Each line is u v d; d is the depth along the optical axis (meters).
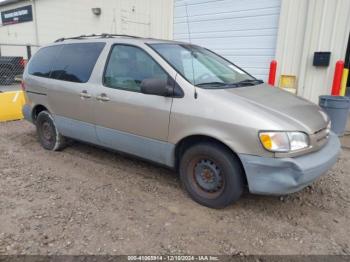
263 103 3.19
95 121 4.14
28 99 5.20
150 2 10.11
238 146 2.96
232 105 3.05
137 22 10.77
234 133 2.97
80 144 5.38
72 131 4.57
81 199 3.50
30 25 17.48
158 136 3.52
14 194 3.60
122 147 3.97
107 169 4.35
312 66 6.79
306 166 2.83
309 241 2.84
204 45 8.96
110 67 3.98
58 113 4.68
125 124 3.79
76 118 4.41
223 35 8.45
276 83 7.47
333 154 3.16
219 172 3.21
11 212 3.21
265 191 2.96
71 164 4.53
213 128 3.08
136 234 2.88
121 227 2.98
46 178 4.04
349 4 6.12
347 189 3.85
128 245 2.73
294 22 6.95
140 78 3.66
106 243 2.75
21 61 14.20
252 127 2.88
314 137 3.01
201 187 3.38
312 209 3.38
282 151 2.82
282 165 2.82
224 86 3.52
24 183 3.89
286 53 7.20
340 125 5.70
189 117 3.22
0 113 7.11
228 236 2.88
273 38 7.50
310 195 3.68
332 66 6.55
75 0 13.50
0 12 19.81
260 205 3.43
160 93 3.36
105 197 3.55
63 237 2.82
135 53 3.78
